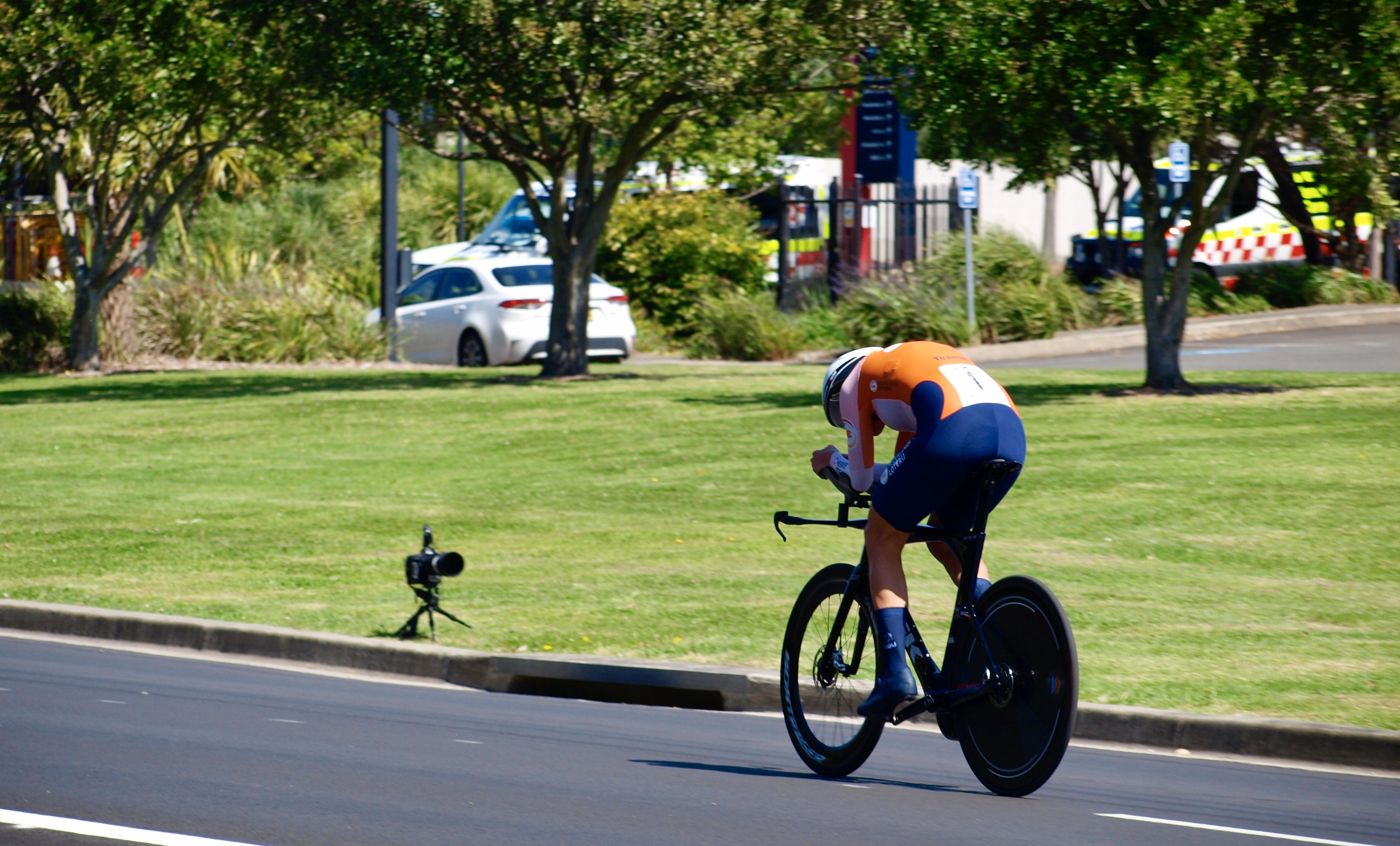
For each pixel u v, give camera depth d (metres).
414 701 31.44
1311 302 112.31
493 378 84.75
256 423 70.25
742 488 53.00
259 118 90.81
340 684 33.44
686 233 113.06
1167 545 42.03
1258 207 117.50
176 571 43.53
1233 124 68.62
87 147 100.81
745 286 115.56
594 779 23.97
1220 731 26.97
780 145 121.81
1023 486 49.59
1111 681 29.95
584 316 84.75
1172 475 50.09
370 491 54.97
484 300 98.06
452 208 164.75
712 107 78.69
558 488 54.19
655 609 37.78
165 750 25.47
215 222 133.12
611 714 30.62
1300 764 26.09
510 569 42.84
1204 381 71.38
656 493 52.84
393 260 101.44
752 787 23.52
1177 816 21.80
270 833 20.27
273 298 103.62
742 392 74.81
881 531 22.16
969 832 20.64
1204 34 58.25
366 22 74.81
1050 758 21.34
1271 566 39.59
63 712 28.61
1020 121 64.19
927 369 21.75
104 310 99.75
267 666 35.38
